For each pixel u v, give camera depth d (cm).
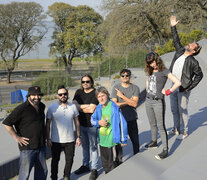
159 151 391
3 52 4328
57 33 5041
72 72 2883
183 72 401
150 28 3472
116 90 399
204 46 1794
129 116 401
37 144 348
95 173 402
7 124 335
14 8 4219
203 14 3108
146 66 360
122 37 3228
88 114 408
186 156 229
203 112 607
